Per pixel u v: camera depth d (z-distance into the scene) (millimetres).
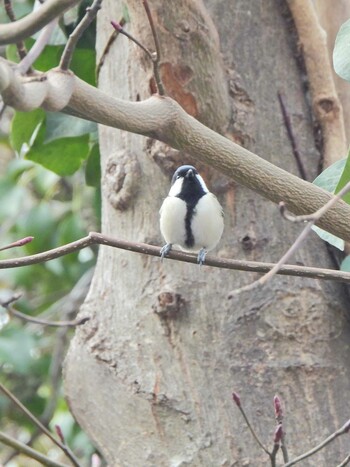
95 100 5824
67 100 5500
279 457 6977
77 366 7848
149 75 7570
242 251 7648
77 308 13250
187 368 7324
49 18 4930
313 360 7277
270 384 7203
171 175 7832
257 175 6410
